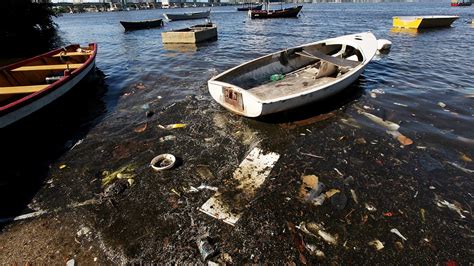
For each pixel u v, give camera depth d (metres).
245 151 5.25
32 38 19.86
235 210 3.83
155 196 4.15
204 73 10.74
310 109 6.90
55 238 3.48
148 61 13.30
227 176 4.55
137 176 4.63
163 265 3.11
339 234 3.43
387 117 6.44
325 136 5.69
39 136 6.02
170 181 4.47
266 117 6.43
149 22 31.12
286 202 3.96
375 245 3.28
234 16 51.94
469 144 5.29
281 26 28.11
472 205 3.84
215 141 5.64
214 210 3.84
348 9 67.12
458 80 8.96
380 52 13.23
